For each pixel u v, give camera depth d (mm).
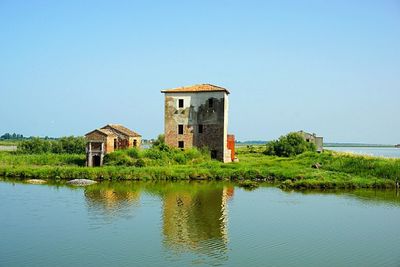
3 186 55094
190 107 78125
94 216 38000
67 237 31406
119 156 71312
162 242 30297
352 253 28312
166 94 78875
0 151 103125
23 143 103188
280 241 30891
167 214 38938
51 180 60844
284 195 49875
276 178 61062
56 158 78562
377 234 33031
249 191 52406
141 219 37000
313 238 31719
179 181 60781
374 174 59625
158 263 26031
